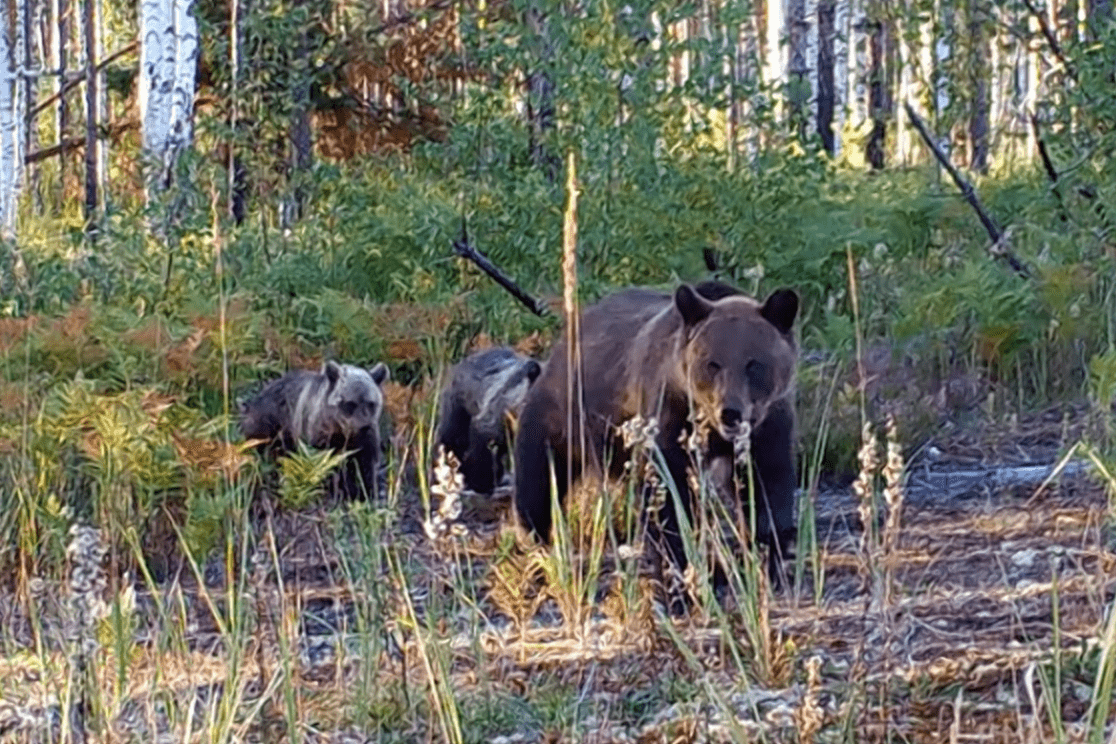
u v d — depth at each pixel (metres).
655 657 7.64
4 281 18.31
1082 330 13.95
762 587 8.01
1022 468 11.56
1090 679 7.10
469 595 9.42
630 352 9.62
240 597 7.96
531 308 16.36
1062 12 19.11
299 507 11.12
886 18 20.67
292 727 6.74
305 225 20.77
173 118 25.66
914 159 31.09
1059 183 17.56
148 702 7.27
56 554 9.48
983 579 9.00
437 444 13.73
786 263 16.72
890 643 6.96
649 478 8.32
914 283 15.77
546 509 10.26
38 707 7.68
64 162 41.06
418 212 18.44
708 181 17.20
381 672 7.84
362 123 28.52
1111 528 9.17
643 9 17.50
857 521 10.81
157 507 10.95
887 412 12.56
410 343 15.77
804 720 6.34
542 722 7.29
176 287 18.00
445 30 28.05
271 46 23.52
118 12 44.53
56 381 13.97
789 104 18.69
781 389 8.80
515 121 18.59
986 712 6.85
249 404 14.30
